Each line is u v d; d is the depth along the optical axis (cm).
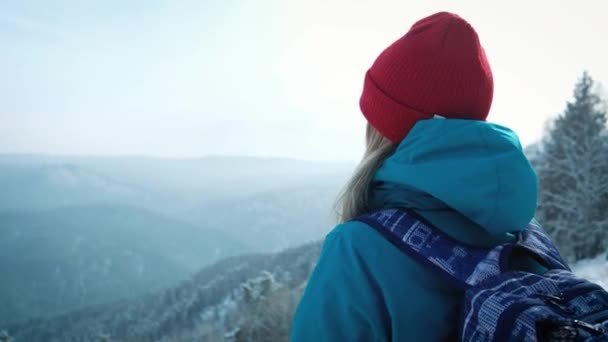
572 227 2383
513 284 100
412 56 128
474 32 131
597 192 2339
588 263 2047
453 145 111
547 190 2572
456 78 125
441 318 102
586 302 97
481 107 131
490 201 104
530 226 136
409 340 102
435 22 131
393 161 120
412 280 104
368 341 108
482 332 94
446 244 108
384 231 110
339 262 112
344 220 141
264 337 2302
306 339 113
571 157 2436
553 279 106
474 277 102
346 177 146
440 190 106
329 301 111
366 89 143
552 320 87
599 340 87
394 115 132
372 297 105
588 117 2455
